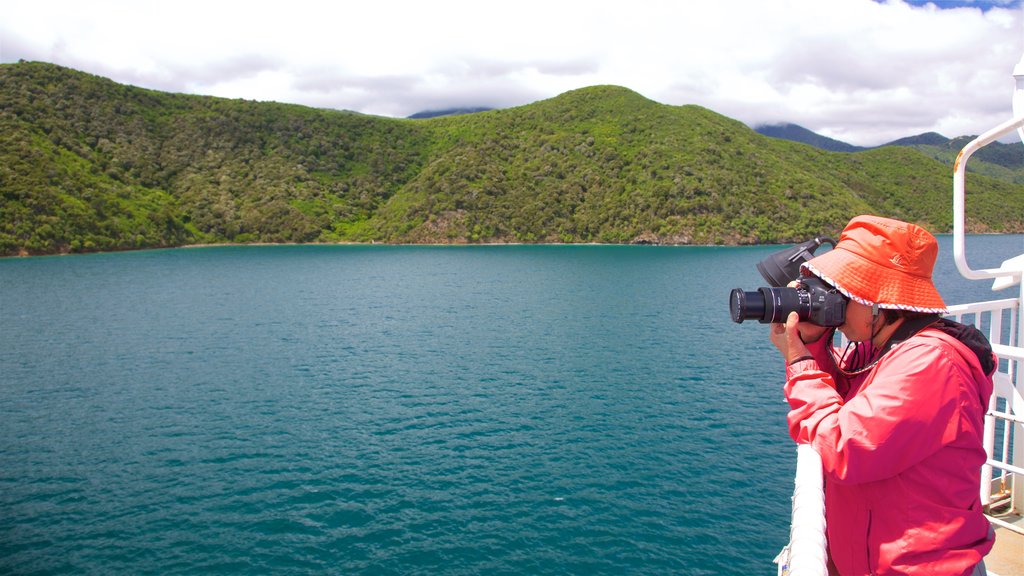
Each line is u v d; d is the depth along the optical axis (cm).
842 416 168
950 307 340
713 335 3991
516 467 1878
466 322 4634
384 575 1354
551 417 2338
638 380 2867
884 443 159
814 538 153
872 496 176
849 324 194
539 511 1608
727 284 7169
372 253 13125
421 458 1955
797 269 215
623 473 1823
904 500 168
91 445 2117
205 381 2942
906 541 169
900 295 178
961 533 165
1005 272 357
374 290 6838
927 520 166
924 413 158
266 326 4525
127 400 2644
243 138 18062
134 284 7431
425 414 2386
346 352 3566
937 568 165
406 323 4606
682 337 3934
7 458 2012
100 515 1628
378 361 3316
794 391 185
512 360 3309
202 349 3709
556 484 1759
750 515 1573
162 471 1892
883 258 182
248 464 1934
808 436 178
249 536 1514
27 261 10562
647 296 6141
